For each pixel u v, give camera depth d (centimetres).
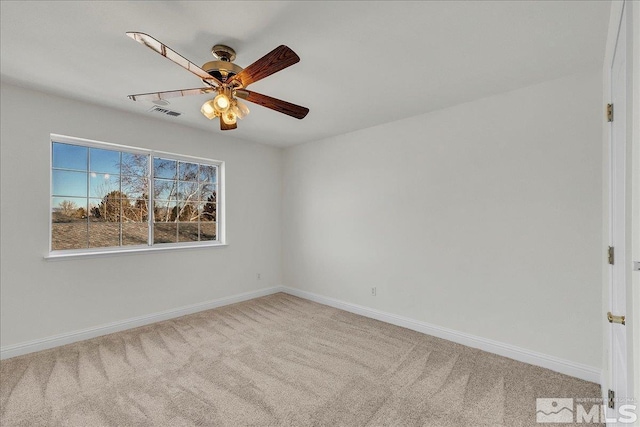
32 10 165
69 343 290
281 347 286
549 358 246
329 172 421
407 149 338
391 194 353
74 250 307
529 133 258
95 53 211
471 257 290
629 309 96
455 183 301
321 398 208
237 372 241
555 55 211
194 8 164
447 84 256
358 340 302
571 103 238
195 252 387
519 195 263
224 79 202
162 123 357
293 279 473
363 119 345
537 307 253
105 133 314
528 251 258
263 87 263
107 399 205
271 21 175
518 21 175
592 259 229
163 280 358
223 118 223
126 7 163
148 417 188
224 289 417
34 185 275
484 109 283
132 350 278
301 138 429
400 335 315
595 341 228
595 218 228
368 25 179
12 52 209
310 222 447
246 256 443
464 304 294
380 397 210
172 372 240
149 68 232
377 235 366
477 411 195
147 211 357
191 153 383
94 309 307
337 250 411
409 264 336
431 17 171
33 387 218
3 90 260
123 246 338
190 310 380
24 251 270
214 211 421
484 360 262
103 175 327
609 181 181
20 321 267
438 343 296
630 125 95
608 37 183
